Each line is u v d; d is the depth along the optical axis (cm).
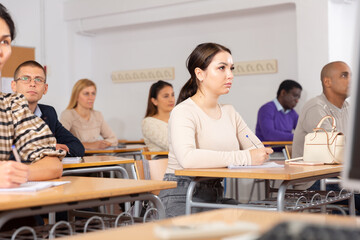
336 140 237
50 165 167
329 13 529
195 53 245
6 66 624
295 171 192
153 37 695
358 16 69
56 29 704
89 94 532
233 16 625
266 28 604
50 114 321
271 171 193
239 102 622
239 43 623
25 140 175
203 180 213
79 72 729
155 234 75
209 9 602
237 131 262
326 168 209
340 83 311
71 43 719
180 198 226
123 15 673
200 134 236
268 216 93
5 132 172
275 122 556
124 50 722
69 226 130
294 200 216
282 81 593
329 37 529
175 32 675
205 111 244
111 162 267
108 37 734
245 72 616
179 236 70
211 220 88
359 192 264
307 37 539
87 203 131
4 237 132
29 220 176
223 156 217
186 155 218
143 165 252
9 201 111
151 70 695
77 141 322
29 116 180
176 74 677
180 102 252
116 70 729
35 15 672
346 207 254
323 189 248
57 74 701
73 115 525
